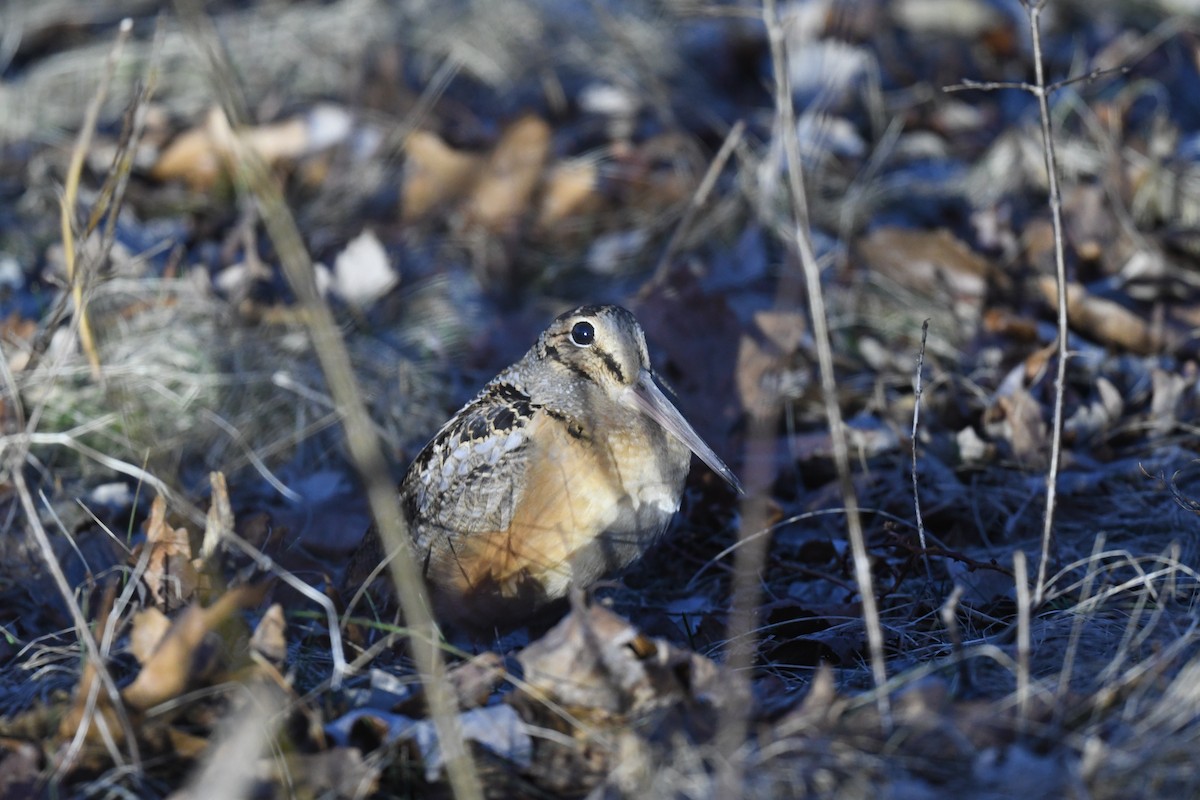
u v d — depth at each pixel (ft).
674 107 52.60
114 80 54.90
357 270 42.32
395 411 37.78
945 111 51.34
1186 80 51.19
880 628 26.99
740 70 55.26
